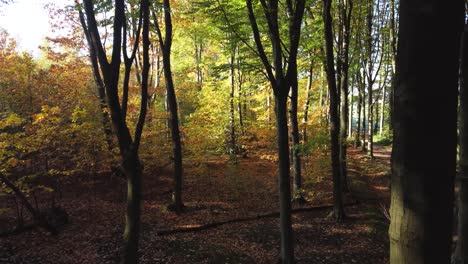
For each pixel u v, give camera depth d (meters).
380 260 9.08
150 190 16.31
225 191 16.27
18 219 10.70
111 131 14.23
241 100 20.97
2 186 10.62
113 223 11.65
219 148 20.78
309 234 11.01
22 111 13.26
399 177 1.61
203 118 19.89
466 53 2.86
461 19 1.54
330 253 9.56
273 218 12.71
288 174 7.82
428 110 1.52
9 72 12.98
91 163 13.74
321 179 16.02
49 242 9.93
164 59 13.11
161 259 9.09
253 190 16.47
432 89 1.51
